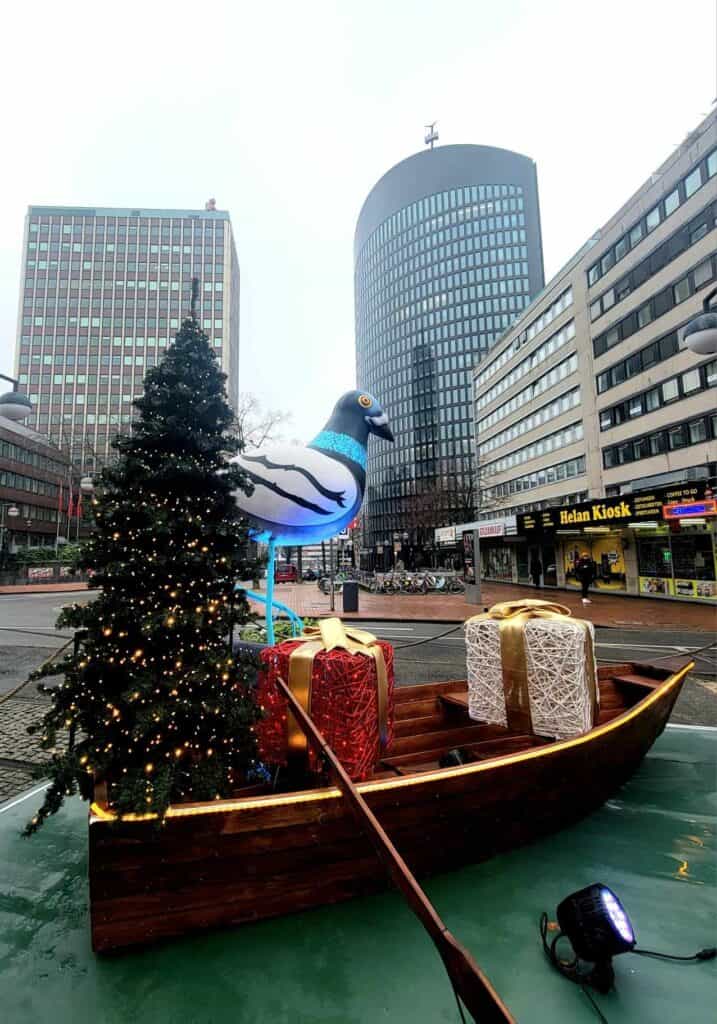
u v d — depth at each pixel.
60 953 2.00
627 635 10.88
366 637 3.12
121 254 75.44
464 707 3.78
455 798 2.39
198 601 2.44
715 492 14.02
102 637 2.34
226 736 2.36
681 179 22.47
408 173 94.81
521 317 38.16
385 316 96.06
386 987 1.84
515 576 28.95
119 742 2.18
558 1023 1.72
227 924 2.04
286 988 1.83
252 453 4.48
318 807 2.12
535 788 2.68
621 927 1.80
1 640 10.43
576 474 30.42
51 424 69.25
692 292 21.89
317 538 4.65
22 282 73.62
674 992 1.84
